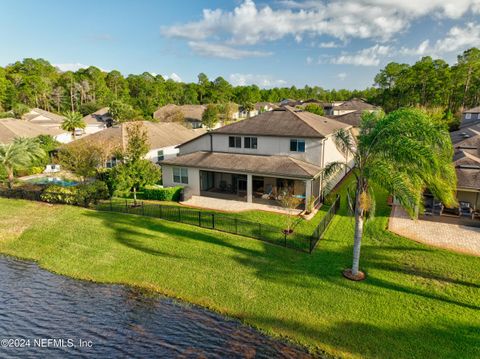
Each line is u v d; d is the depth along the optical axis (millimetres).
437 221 22422
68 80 119438
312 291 14789
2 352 12234
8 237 22188
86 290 16047
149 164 29234
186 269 17203
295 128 28734
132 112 79938
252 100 146125
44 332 13297
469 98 87812
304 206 27172
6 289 16344
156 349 12148
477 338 11625
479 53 84500
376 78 121062
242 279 16000
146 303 14836
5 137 45875
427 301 13766
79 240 21188
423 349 11250
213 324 13258
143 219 24406
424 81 89188
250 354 11617
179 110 89000
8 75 106875
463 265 16422
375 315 13031
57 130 64188
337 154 33969
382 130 14125
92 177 36281
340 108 82750
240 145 31031
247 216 24875
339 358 11156
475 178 22453
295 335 12320
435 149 13703
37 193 29562
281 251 18766
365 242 19594
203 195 31234
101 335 13016
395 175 13570
